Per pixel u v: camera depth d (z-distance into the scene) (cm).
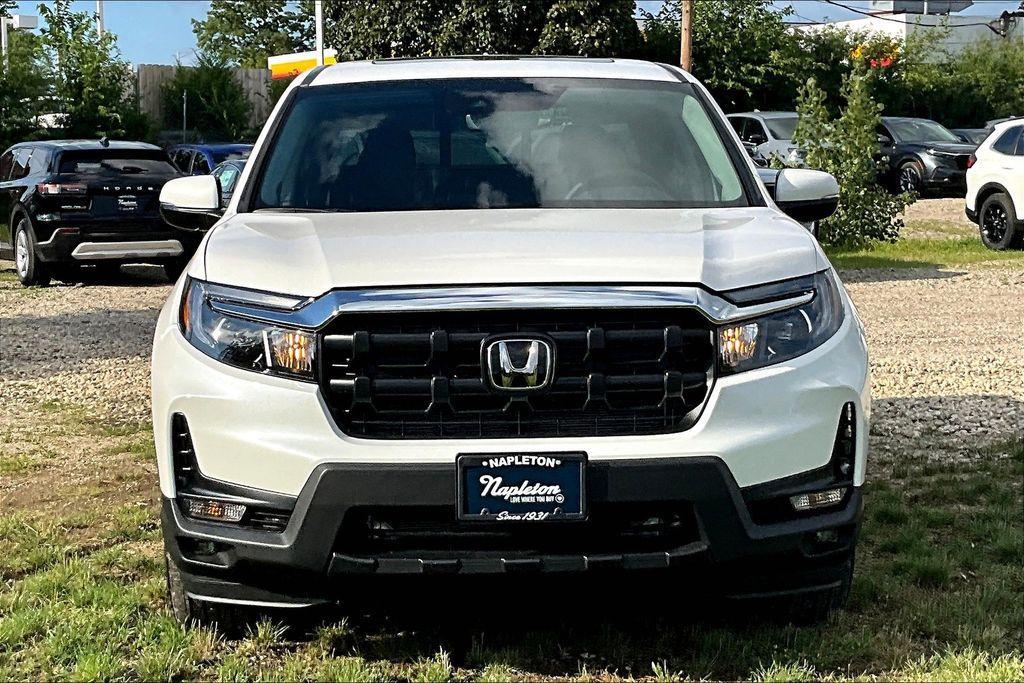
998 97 4303
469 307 345
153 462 656
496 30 3019
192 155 2098
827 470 367
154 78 3266
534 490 345
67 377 911
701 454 348
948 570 457
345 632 407
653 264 364
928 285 1403
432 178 457
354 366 350
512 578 350
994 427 716
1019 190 1712
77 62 2648
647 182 459
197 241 1514
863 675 370
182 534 367
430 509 348
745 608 412
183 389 367
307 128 484
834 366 371
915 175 2688
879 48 4197
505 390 346
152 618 411
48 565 486
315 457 347
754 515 356
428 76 511
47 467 648
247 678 371
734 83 3531
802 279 376
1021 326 1102
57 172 1473
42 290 1478
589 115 487
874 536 512
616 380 350
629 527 354
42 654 388
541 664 383
